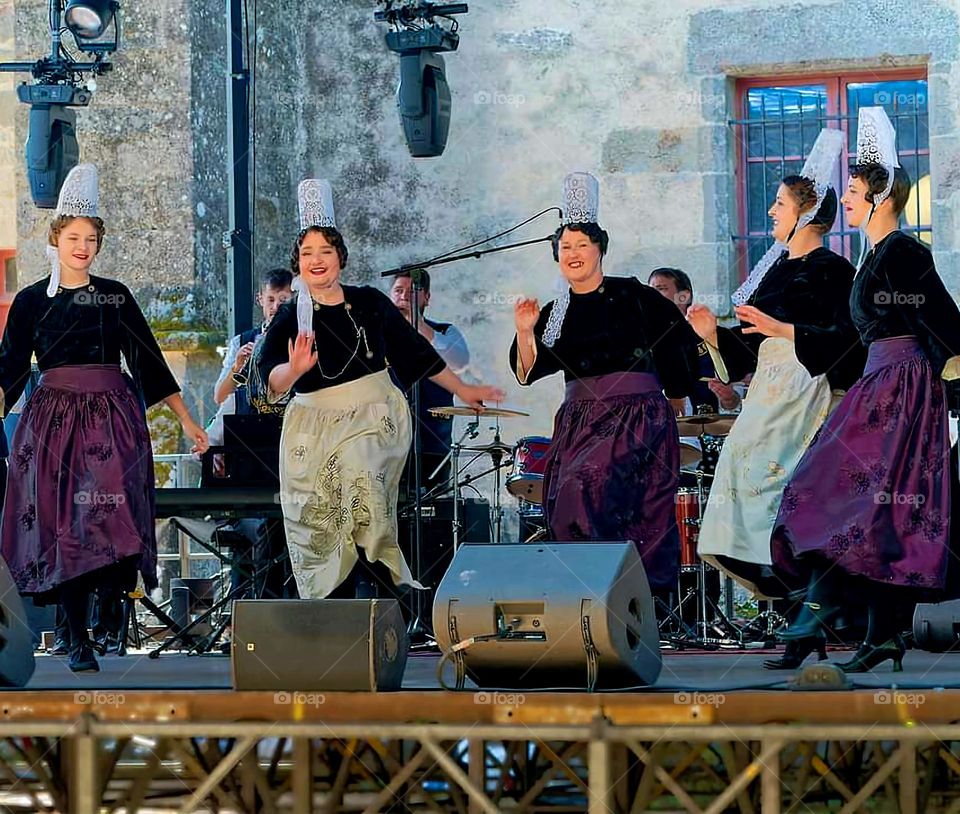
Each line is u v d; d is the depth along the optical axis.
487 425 17.56
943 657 10.16
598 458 9.80
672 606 13.36
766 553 9.87
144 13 17.19
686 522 12.99
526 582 7.95
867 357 9.19
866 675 8.70
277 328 10.39
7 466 10.98
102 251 17.22
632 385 9.92
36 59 17.50
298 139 18.56
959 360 9.10
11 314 10.27
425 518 13.03
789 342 10.04
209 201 17.34
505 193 18.00
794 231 9.91
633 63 17.67
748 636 12.91
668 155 17.61
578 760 9.24
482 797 7.48
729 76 17.59
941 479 8.88
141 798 8.81
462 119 18.05
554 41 17.81
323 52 18.56
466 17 17.97
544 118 17.86
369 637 7.77
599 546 8.12
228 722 7.72
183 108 17.16
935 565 8.77
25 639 8.76
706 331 9.80
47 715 7.84
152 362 10.45
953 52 16.92
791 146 17.61
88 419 10.04
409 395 13.10
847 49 17.20
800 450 9.95
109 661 11.16
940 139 16.98
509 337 17.91
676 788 7.45
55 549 9.87
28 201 17.61
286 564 12.68
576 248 9.97
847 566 8.80
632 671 7.90
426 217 18.22
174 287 17.09
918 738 7.22
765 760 7.31
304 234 10.36
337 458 10.27
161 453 16.75
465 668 8.01
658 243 17.64
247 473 12.41
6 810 9.05
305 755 8.31
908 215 17.30
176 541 16.22
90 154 17.23
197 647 12.30
